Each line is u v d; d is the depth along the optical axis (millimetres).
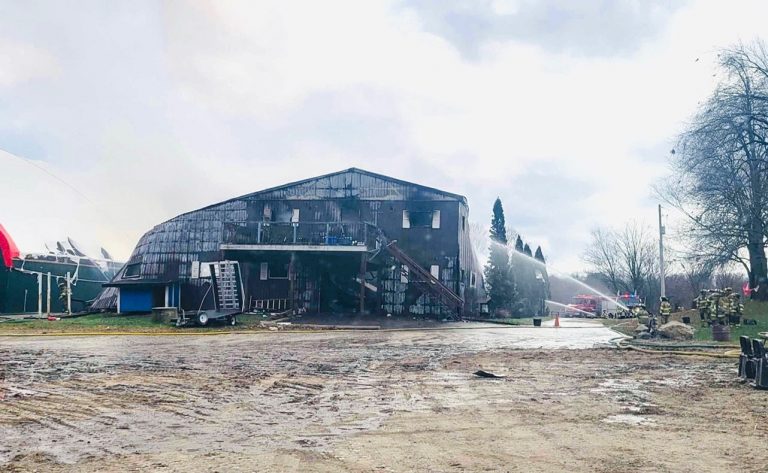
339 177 41156
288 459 5953
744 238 27453
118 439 6844
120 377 12023
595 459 5914
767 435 6938
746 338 11672
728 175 27531
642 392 10203
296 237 36812
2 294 43750
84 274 50250
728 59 29312
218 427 7453
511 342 22250
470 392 10203
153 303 38688
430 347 19828
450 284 39500
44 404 9031
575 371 13273
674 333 23453
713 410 8492
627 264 73375
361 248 35375
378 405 8945
